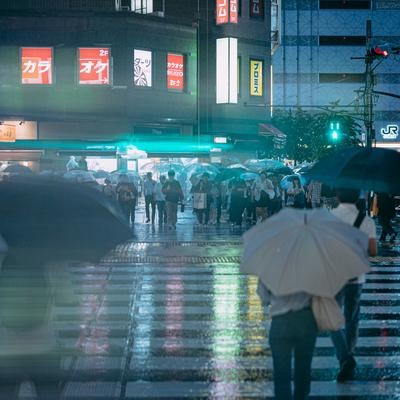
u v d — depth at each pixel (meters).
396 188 11.14
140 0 69.88
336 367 12.12
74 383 11.05
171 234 37.12
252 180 46.34
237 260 26.08
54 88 65.75
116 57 66.12
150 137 68.19
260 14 75.38
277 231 8.24
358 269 8.08
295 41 138.12
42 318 8.62
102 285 20.44
